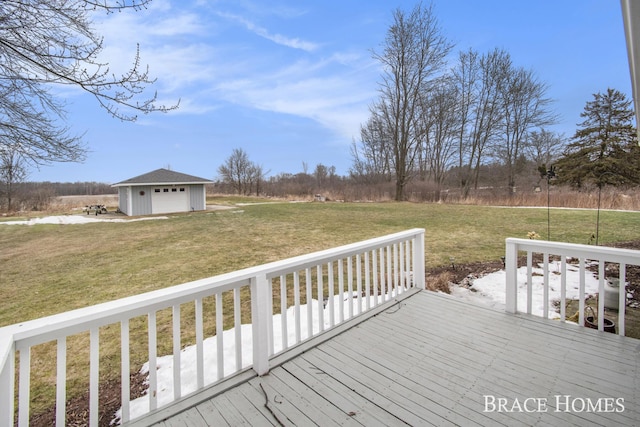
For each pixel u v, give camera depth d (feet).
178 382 6.18
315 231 33.76
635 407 5.89
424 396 6.30
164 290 5.98
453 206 53.98
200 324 6.42
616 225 29.45
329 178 110.63
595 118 49.21
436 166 77.10
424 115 72.90
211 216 51.62
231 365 9.30
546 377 6.83
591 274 16.48
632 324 10.71
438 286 15.35
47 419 7.77
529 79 67.21
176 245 28.89
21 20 8.69
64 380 4.79
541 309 12.51
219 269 20.89
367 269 10.52
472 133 73.15
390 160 81.00
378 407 6.01
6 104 9.91
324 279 18.48
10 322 13.75
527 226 31.50
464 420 5.65
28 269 22.43
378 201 70.64
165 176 63.98
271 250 25.89
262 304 7.08
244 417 5.74
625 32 5.03
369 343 8.41
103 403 8.21
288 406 6.03
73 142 11.28
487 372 7.06
